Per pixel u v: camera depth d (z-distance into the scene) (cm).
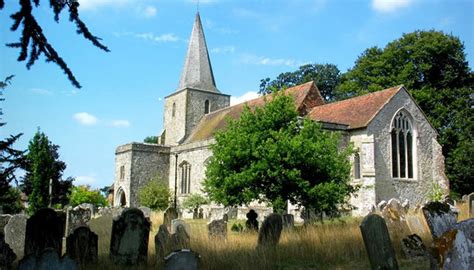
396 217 1423
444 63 4503
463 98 4291
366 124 3434
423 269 1041
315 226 1678
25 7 623
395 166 3591
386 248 939
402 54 4631
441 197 3259
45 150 3906
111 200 7225
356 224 1747
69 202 5288
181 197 4553
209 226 1588
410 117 3722
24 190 3866
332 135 2259
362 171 3431
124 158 4875
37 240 1227
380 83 4678
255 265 1090
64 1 651
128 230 1173
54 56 655
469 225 654
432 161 3800
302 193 2034
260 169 2022
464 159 3912
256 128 2155
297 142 2022
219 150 2180
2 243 1087
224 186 2086
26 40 639
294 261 1174
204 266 1045
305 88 4131
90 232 1184
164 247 1279
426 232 1468
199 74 5575
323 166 2070
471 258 643
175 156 4634
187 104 5391
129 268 1112
